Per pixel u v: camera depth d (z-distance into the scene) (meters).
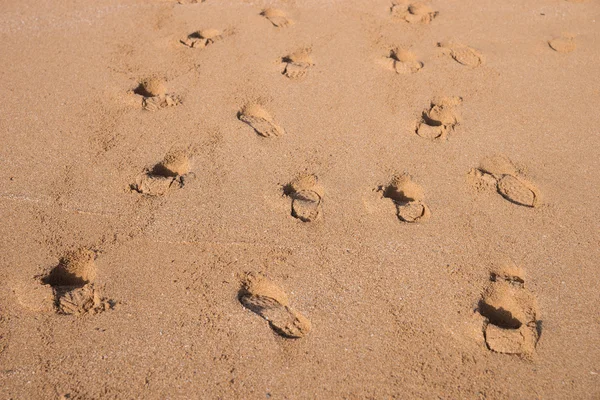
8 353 2.14
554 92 3.55
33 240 2.57
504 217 2.70
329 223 2.67
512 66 3.81
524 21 4.36
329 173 2.94
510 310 2.36
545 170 2.97
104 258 2.50
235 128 3.23
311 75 3.69
